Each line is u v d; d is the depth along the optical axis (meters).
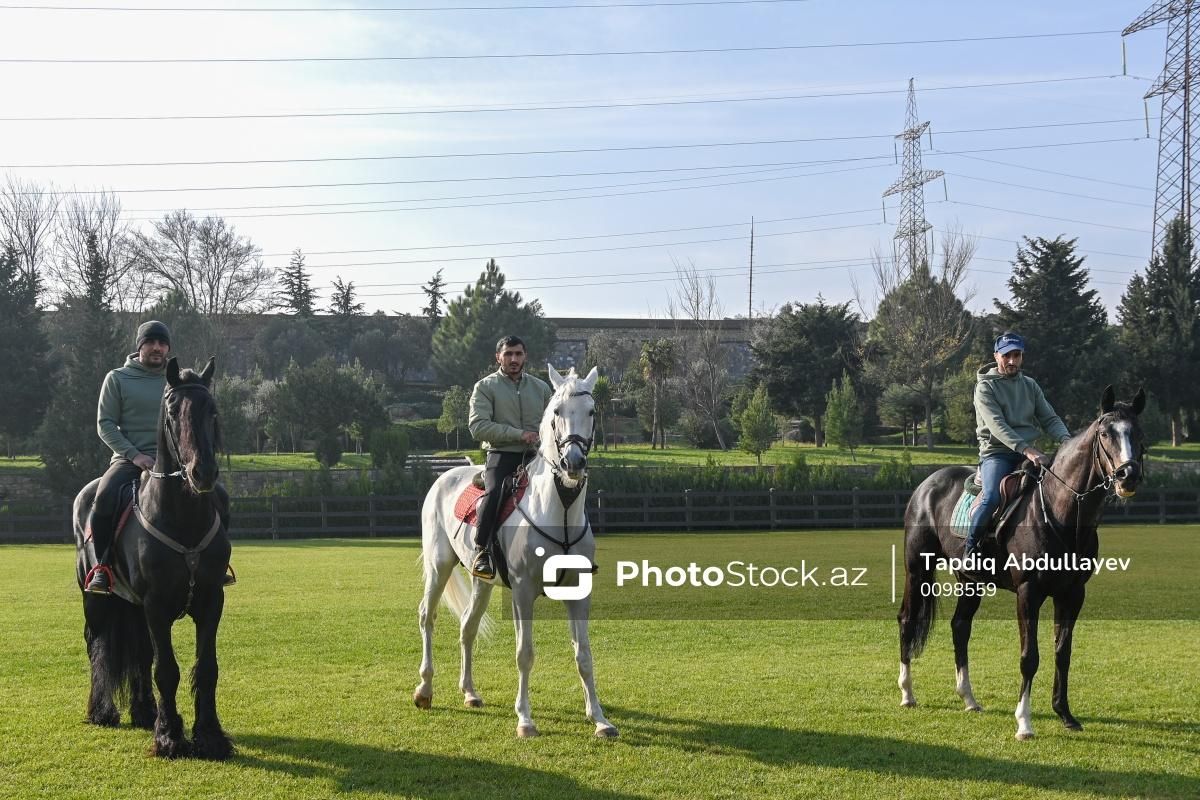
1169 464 43.81
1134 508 34.59
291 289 90.12
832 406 51.44
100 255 56.12
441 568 8.23
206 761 6.54
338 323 79.81
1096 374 52.50
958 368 59.56
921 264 58.25
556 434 7.14
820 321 58.78
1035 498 7.47
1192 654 10.23
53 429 38.28
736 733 7.17
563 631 11.83
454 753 6.70
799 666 9.64
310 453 53.56
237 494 37.28
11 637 11.33
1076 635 11.46
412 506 33.75
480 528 7.62
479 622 8.32
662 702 8.12
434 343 66.31
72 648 10.63
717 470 36.34
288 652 10.38
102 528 7.14
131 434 7.73
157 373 7.95
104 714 7.52
